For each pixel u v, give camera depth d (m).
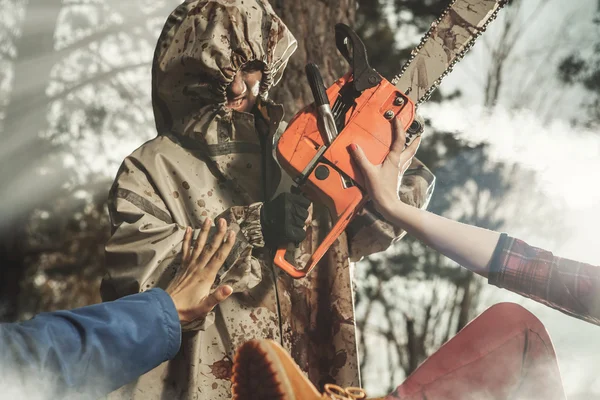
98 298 7.41
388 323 9.42
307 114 2.16
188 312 1.88
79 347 1.66
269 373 1.65
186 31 2.33
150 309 1.77
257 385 1.66
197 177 2.30
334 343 2.35
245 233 2.14
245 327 2.24
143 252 2.13
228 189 2.32
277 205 2.15
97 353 1.67
